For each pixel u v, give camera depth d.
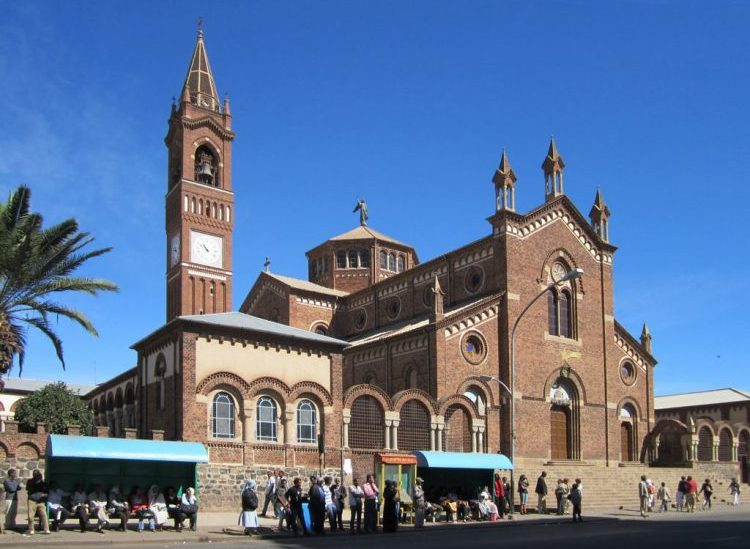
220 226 79.19
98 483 36.88
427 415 54.50
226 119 81.69
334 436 48.84
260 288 82.06
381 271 85.50
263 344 47.25
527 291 62.84
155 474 38.28
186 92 79.69
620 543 28.56
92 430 55.81
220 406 45.19
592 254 68.31
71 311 40.62
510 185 63.34
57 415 54.06
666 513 51.09
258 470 45.41
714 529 36.31
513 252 62.41
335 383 49.69
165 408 46.16
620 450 66.81
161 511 33.78
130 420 61.09
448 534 34.28
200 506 43.00
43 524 30.73
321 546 27.98
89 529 33.12
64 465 36.28
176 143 80.81
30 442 42.38
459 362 58.50
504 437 59.25
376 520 35.75
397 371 61.38
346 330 79.25
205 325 45.16
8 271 38.38
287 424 47.16
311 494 33.94
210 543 29.44
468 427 57.50
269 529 35.16
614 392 67.31
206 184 79.44
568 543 28.62
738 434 75.38
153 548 27.45
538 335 62.84
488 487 46.94
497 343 60.84
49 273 39.84
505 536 32.84
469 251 65.44
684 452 68.00
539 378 62.12
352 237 85.56
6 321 39.19
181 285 75.81
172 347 46.09
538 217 64.62
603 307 67.94
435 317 58.00
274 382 47.19
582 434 64.19
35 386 101.25
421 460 43.25
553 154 67.25
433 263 69.06
